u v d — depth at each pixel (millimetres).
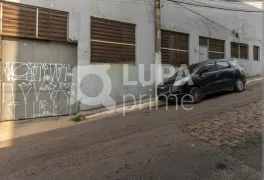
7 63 8375
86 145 5344
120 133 6082
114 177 3738
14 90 8539
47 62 9086
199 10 14516
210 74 9648
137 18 11375
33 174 4023
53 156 4809
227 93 10648
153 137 5512
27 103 8781
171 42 13016
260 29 19469
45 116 9125
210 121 6395
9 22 8289
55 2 9039
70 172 4008
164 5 12539
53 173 4016
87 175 3863
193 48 14039
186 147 4758
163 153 4535
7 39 8328
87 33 9812
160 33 11430
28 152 5180
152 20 11945
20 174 4051
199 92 9156
